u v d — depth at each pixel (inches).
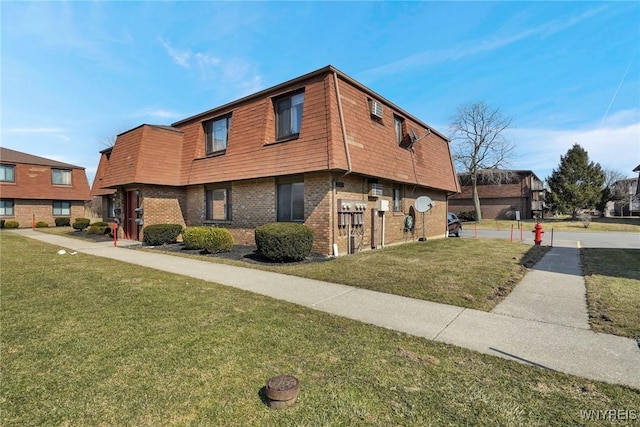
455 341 152.6
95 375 117.7
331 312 193.0
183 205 597.9
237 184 502.3
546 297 227.6
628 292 235.9
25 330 159.2
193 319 175.8
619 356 137.1
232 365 126.1
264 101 460.1
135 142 563.2
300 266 335.0
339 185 408.2
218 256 402.6
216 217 546.3
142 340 148.0
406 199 589.6
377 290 244.4
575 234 829.2
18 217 1008.9
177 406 100.3
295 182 432.5
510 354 139.1
